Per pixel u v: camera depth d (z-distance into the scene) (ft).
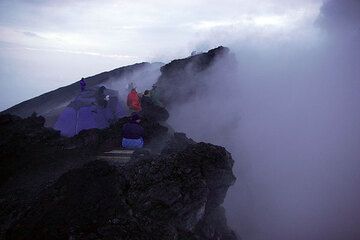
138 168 35.06
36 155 42.98
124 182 33.24
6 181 38.78
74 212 29.22
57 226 28.19
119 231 27.94
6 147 42.09
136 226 28.94
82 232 27.58
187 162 35.40
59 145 45.52
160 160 35.86
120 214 29.48
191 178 34.04
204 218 35.50
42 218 29.32
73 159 43.42
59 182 32.86
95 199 30.30
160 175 34.06
